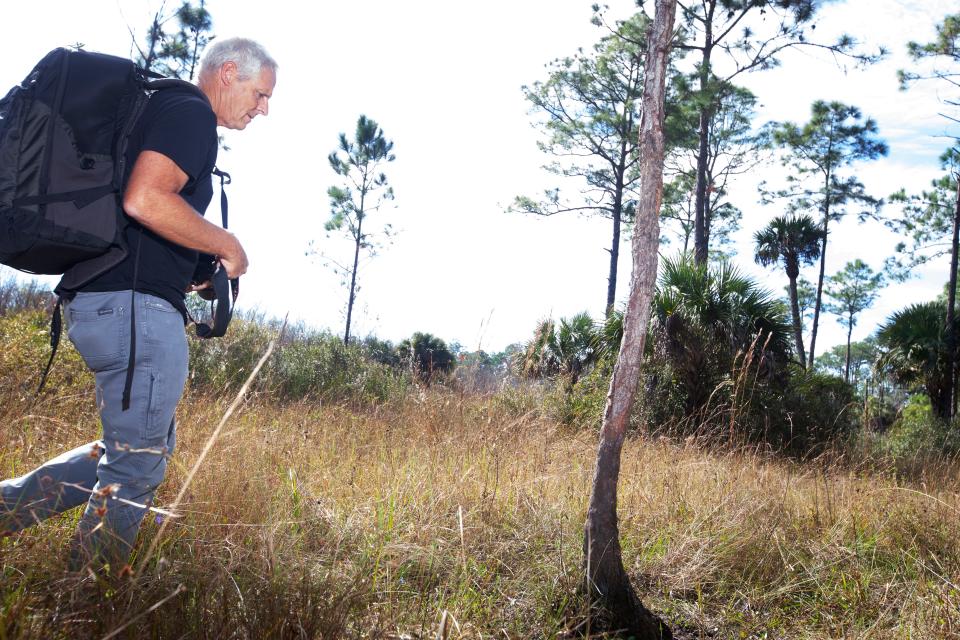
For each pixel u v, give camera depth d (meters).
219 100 2.23
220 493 2.79
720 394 8.89
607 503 2.46
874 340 17.17
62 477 2.05
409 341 16.61
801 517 3.93
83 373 4.47
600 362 10.02
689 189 26.25
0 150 1.79
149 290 1.96
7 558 1.79
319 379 9.75
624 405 2.49
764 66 17.55
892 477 5.76
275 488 3.08
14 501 1.98
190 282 2.20
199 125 1.96
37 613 1.57
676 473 4.25
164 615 1.65
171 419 2.04
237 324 9.74
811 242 25.53
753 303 10.13
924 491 4.72
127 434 1.93
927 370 15.70
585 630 2.34
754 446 6.34
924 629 2.44
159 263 1.99
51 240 1.79
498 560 2.80
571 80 23.28
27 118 1.80
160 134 1.88
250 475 3.14
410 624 2.10
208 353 8.05
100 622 1.53
